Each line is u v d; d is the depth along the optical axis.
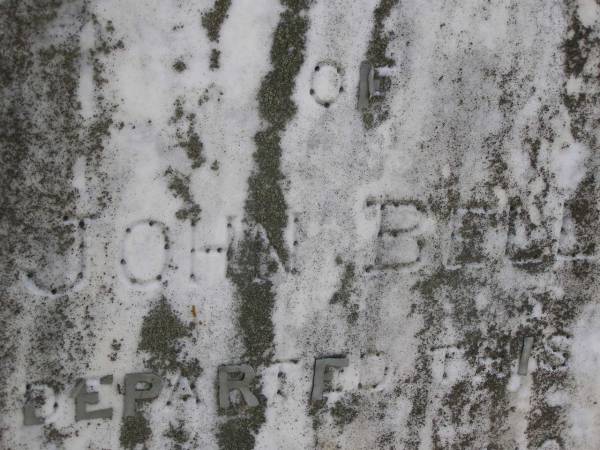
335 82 1.40
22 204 1.25
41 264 1.29
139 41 1.26
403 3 1.41
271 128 1.38
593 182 1.68
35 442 1.36
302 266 1.48
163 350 1.42
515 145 1.58
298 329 1.51
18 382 1.32
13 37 1.18
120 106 1.27
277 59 1.35
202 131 1.34
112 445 1.42
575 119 1.62
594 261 1.73
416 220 1.54
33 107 1.22
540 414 1.78
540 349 1.74
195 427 1.48
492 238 1.62
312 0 1.35
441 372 1.66
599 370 1.80
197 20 1.29
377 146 1.47
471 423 1.72
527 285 1.68
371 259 1.53
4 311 1.28
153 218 1.35
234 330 1.46
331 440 1.60
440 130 1.51
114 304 1.36
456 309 1.63
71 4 1.20
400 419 1.65
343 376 1.57
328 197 1.46
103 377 1.38
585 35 1.57
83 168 1.28
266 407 1.53
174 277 1.39
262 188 1.41
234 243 1.42
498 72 1.52
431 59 1.46
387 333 1.59
